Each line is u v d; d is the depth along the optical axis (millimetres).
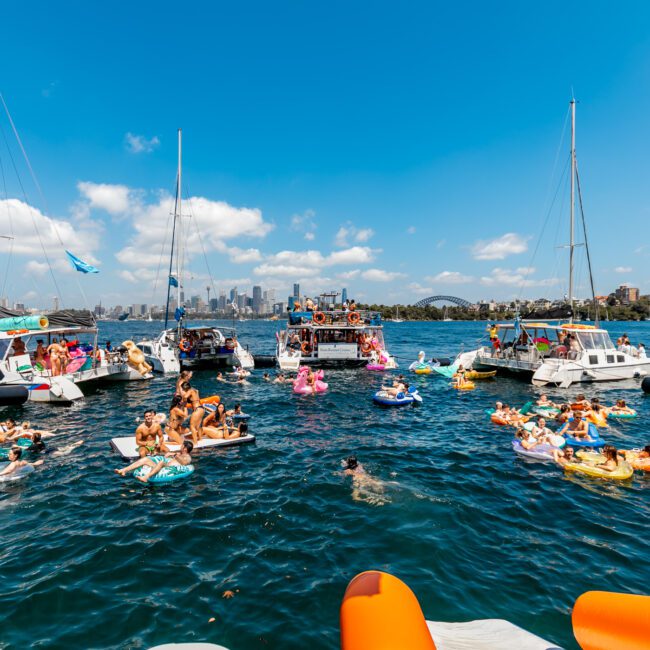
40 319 21266
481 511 9242
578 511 9289
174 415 13484
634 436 15102
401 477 11219
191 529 8492
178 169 38594
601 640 2924
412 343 67250
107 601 6363
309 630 5754
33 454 12938
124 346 27016
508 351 29516
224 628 5801
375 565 7219
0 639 5613
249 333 92875
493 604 6223
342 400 21672
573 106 32000
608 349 26375
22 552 7680
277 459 12617
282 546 7859
